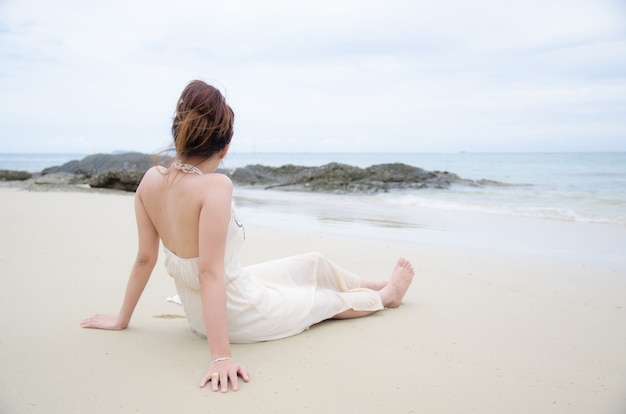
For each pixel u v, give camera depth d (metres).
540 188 15.51
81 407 1.93
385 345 2.68
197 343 2.63
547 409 2.02
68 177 18.62
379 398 2.07
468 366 2.41
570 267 4.79
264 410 1.96
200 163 2.38
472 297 3.71
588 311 3.37
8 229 6.11
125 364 2.34
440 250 5.67
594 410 2.01
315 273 3.10
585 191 14.05
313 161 69.38
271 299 2.74
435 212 9.84
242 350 2.58
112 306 3.21
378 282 3.49
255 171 19.59
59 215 7.71
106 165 20.36
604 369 2.41
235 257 2.60
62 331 2.72
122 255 4.76
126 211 8.52
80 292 3.49
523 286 4.05
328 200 12.53
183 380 2.19
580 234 7.04
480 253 5.51
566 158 47.91
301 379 2.24
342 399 2.06
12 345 2.51
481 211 9.95
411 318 3.17
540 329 2.98
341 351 2.58
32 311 3.05
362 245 5.90
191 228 2.35
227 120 2.36
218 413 1.93
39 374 2.20
